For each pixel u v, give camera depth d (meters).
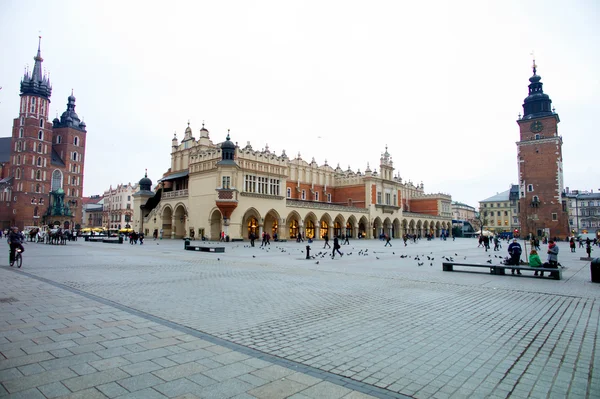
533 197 84.44
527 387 5.54
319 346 7.27
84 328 8.15
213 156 58.34
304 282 15.58
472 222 177.62
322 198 84.75
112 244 45.84
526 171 85.75
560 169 83.56
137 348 6.93
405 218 93.75
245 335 7.91
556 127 83.69
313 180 83.12
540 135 84.94
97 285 13.80
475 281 16.62
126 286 13.73
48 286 13.38
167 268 19.89
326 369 6.10
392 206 86.69
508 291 14.04
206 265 21.78
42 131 108.81
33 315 9.22
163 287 13.71
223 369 6.01
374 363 6.41
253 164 59.97
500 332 8.47
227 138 56.38
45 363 6.12
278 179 63.19
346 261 26.03
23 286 13.33
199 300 11.46
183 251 33.75
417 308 10.84
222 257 27.66
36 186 106.56
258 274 17.97
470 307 11.10
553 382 5.73
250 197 57.94
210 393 5.13
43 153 108.69
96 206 150.88
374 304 11.31
